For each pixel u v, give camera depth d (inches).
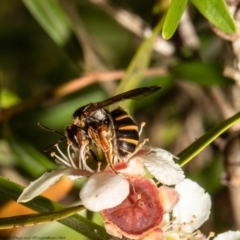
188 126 11.3
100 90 10.9
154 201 7.9
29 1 9.9
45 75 12.2
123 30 12.7
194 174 9.8
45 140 10.8
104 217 7.8
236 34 8.6
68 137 8.3
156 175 8.0
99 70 10.5
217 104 10.1
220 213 10.6
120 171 8.0
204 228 10.6
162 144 11.3
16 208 9.0
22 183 10.4
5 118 9.7
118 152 8.1
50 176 8.0
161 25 9.2
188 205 8.4
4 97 10.2
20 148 9.6
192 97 11.2
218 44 10.9
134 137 8.1
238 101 10.0
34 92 12.1
